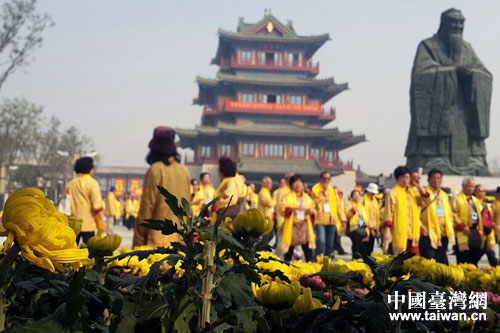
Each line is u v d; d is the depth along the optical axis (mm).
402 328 1729
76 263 1064
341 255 19406
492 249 11953
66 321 1397
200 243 1549
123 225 49844
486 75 46031
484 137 46188
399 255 1705
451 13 45906
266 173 73188
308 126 78500
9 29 25031
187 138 81125
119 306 1983
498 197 13297
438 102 45406
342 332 1842
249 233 2010
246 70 78750
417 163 46594
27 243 1042
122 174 95375
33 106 50688
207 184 14859
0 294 1321
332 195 14125
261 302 1686
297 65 78500
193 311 1524
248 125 76125
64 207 11914
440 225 10820
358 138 77438
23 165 59469
